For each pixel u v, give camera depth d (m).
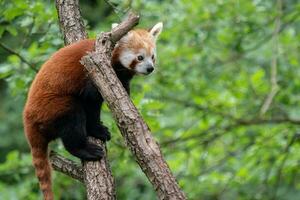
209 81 13.68
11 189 13.77
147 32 10.23
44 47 10.63
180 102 13.51
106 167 8.00
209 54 13.72
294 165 13.29
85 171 7.98
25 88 10.70
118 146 10.73
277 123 13.38
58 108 8.48
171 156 13.33
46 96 8.55
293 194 14.24
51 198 8.41
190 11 13.38
